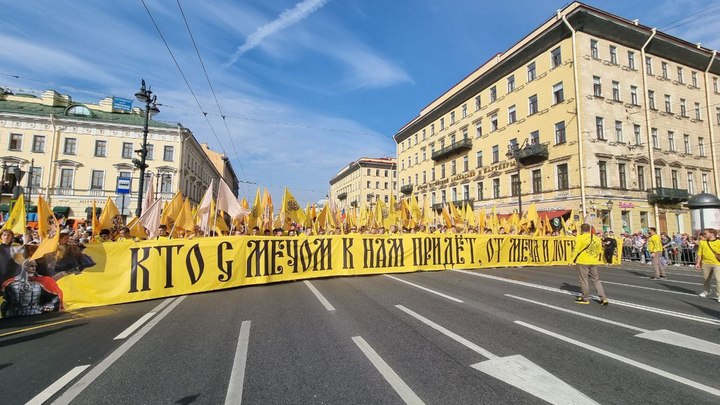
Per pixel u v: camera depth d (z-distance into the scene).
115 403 3.10
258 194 10.90
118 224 9.78
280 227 11.18
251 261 9.12
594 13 24.98
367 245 11.31
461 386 3.34
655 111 27.61
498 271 12.54
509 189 31.00
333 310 6.34
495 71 32.66
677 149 28.33
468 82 38.88
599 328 5.25
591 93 24.92
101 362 4.02
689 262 17.20
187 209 9.50
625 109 26.12
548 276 11.20
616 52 26.75
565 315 6.02
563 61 26.05
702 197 17.88
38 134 35.69
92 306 6.82
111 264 7.18
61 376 3.65
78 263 6.82
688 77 30.14
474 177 35.91
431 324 5.42
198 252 8.27
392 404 3.01
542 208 27.34
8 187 15.77
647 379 3.50
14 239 6.75
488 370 3.71
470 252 13.27
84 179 36.53
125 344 4.62
